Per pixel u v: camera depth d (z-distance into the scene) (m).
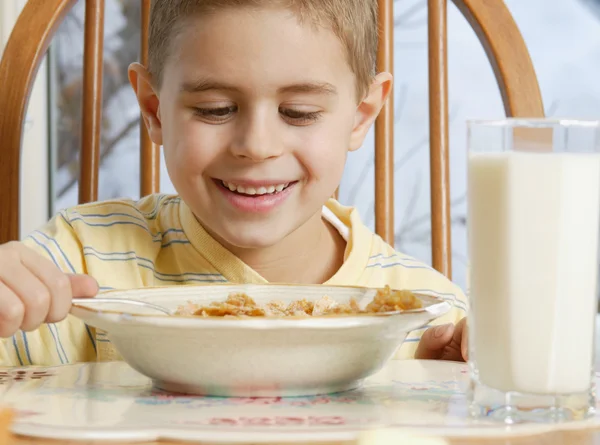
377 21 1.21
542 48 2.15
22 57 1.23
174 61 1.00
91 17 1.29
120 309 0.77
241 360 0.61
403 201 2.21
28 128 1.99
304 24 0.96
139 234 1.21
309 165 1.03
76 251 1.19
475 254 0.55
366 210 2.19
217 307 0.69
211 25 0.95
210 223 1.07
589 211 0.54
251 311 0.69
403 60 2.18
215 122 1.00
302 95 0.98
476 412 0.55
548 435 0.50
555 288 0.53
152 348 0.63
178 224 1.23
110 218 1.23
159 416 0.55
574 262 0.53
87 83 1.29
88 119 1.29
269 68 0.95
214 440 0.48
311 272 1.24
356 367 0.65
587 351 0.54
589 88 2.16
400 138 2.20
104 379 0.72
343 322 0.60
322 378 0.63
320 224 1.24
